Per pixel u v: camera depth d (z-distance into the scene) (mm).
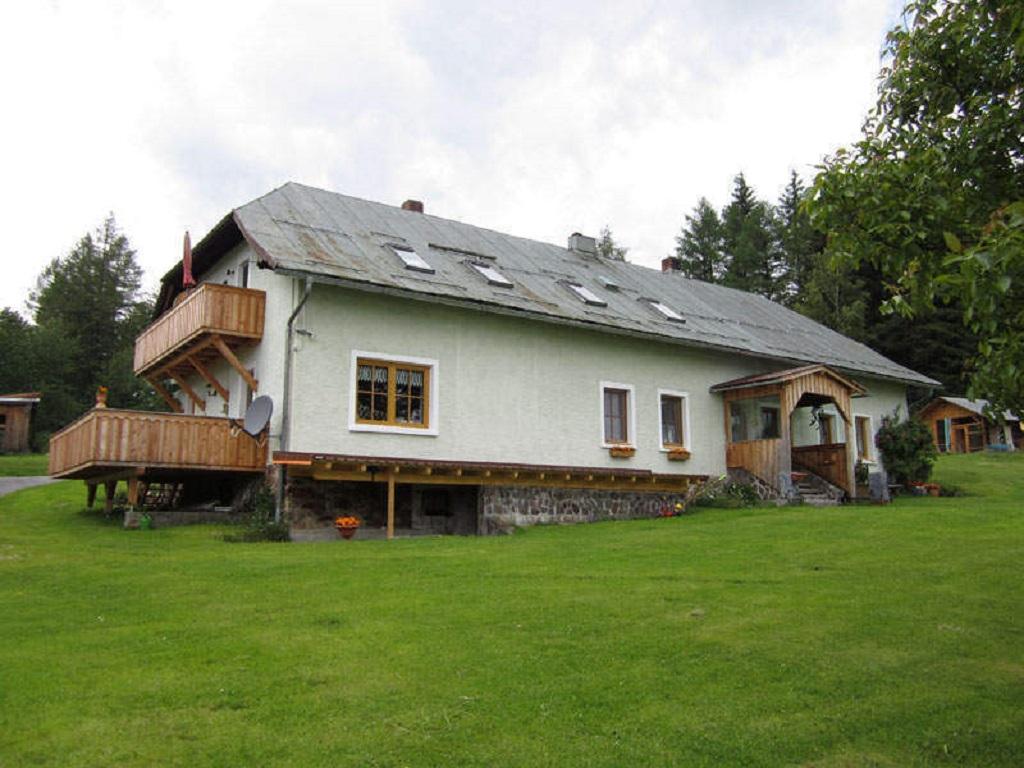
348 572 9531
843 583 8812
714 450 20250
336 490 14578
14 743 4520
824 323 42719
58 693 5277
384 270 15273
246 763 4344
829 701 5316
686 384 20031
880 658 6172
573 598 8102
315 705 5141
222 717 4938
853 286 43250
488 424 16422
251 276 16609
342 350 14773
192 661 5984
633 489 17609
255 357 15758
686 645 6445
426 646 6379
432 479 14633
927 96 6680
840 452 20141
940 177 6172
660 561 10383
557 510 16516
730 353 20797
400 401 15484
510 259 20172
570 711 5094
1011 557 10078
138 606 7758
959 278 4527
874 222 6297
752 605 7789
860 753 4582
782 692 5461
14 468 28297
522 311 16109
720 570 9680
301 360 14297
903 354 41594
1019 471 26797
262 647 6336
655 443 19141
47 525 14289
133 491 14016
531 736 4723
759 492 19516
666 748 4594
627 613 7469
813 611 7543
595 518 17000
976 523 13273
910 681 5695
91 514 15914
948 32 6477
